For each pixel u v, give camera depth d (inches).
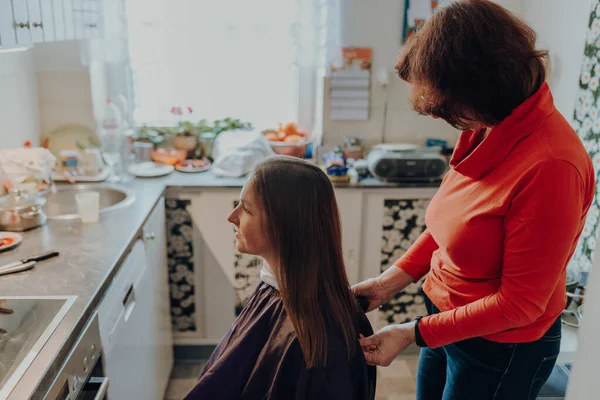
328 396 39.0
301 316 39.6
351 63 103.3
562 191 38.8
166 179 98.7
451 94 39.9
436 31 39.7
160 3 106.5
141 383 75.0
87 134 102.1
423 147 101.5
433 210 48.9
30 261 60.8
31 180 80.3
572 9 82.4
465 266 45.7
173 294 103.4
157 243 88.7
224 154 101.1
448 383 50.4
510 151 41.8
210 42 109.3
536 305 40.7
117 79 106.1
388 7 100.9
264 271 45.4
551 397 66.7
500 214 41.9
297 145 104.7
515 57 38.1
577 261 82.5
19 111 92.7
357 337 42.2
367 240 101.7
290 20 108.6
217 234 99.5
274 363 40.3
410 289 106.3
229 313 104.5
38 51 97.5
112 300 60.7
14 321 48.6
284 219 40.1
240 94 112.8
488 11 39.1
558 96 87.1
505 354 45.8
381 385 100.0
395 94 105.5
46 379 41.9
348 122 106.7
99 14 99.1
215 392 41.9
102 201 92.7
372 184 97.0
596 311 26.5
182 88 111.8
